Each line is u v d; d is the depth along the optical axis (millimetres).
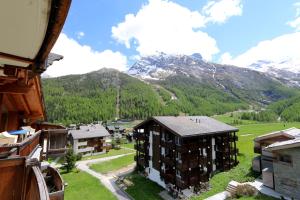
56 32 2629
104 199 28844
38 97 10078
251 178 27719
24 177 5203
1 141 6129
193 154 29422
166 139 31141
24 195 5188
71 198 29531
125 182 34500
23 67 4590
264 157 29375
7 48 3363
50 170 9469
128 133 92062
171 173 30734
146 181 33781
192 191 27703
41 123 16219
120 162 49156
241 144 53562
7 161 5035
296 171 21281
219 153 34531
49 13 2217
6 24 2430
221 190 26375
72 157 43406
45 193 3812
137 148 38625
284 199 21094
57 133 11219
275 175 22984
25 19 2309
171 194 28531
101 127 70188
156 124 33250
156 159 33125
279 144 22719
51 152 10820
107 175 39594
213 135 33906
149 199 27781
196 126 32375
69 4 2086
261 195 22359
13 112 11406
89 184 35000
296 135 28547
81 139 61062
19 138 9102
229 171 33344
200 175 29625
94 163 50406
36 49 3385
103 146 64375
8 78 5582
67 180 37719
